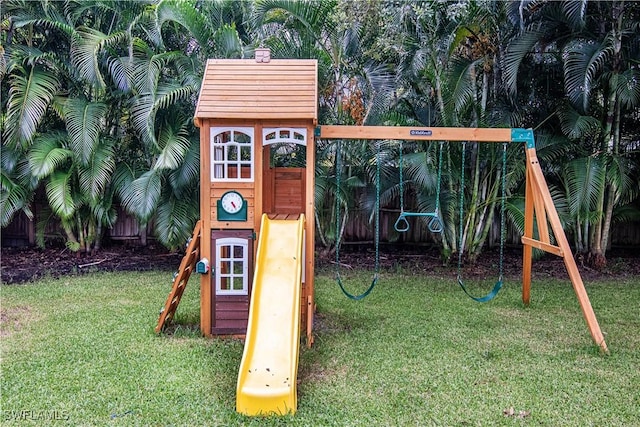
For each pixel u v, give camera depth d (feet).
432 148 24.84
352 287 22.63
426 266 27.37
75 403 10.74
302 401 10.95
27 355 13.48
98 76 23.63
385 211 31.35
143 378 12.08
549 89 25.79
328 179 27.12
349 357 13.70
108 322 16.55
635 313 18.39
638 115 26.45
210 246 15.47
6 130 24.32
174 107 25.66
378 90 24.80
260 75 16.25
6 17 25.07
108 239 30.81
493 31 24.04
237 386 10.68
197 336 15.46
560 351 14.29
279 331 12.09
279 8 23.80
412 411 10.53
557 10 22.25
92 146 24.20
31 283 22.24
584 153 25.30
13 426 9.78
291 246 14.46
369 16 23.35
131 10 26.32
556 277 24.63
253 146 15.34
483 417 10.30
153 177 24.16
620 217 27.17
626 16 23.21
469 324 16.96
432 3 22.47
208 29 24.89
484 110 25.03
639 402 11.05
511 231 30.45
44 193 29.53
